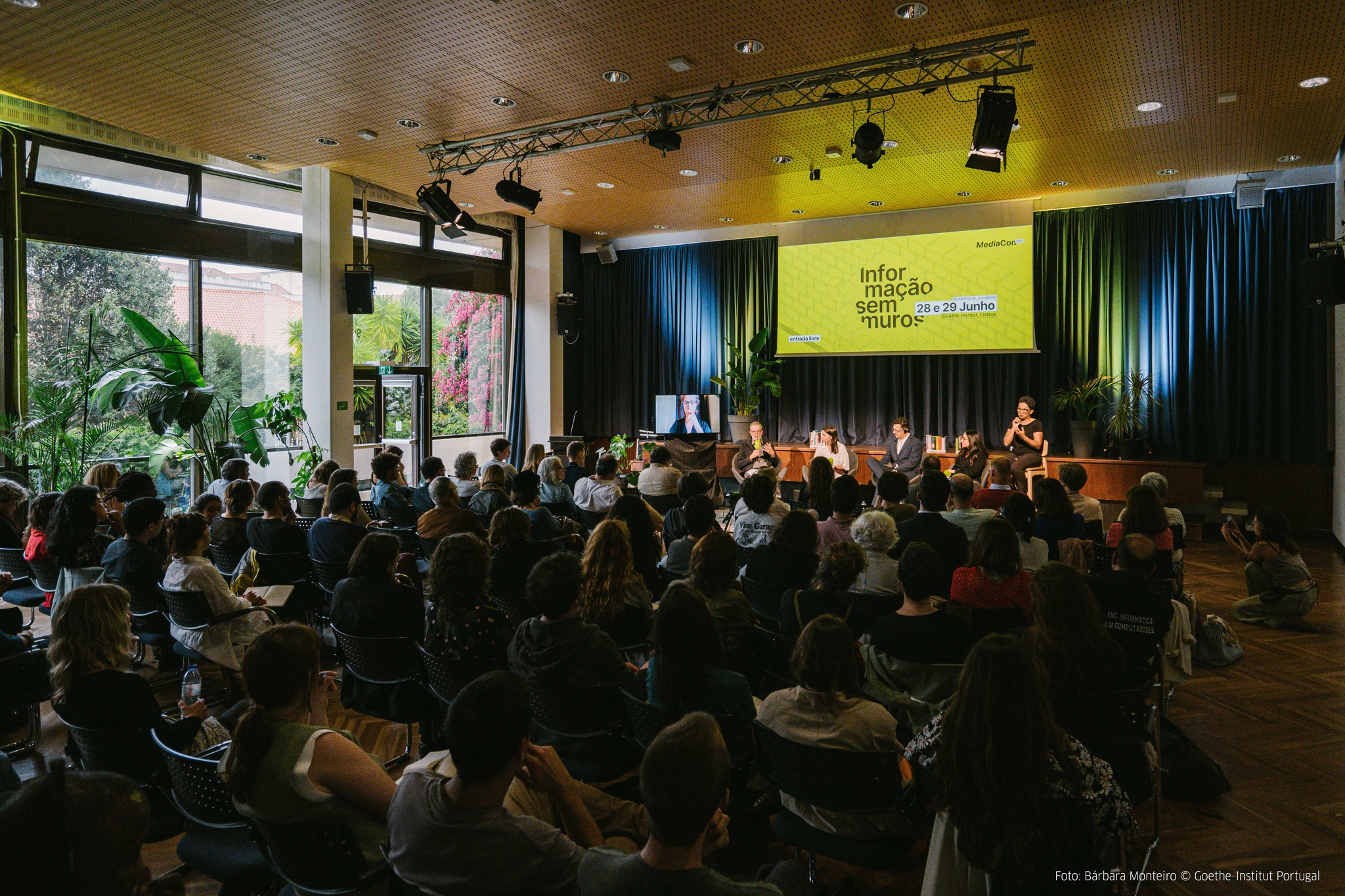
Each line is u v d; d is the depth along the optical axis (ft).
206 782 6.55
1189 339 30.01
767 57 17.49
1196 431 30.07
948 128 22.59
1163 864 8.79
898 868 8.84
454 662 8.90
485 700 4.86
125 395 23.77
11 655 9.58
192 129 22.61
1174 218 30.14
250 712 5.73
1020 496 12.55
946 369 34.45
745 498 14.44
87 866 3.42
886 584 11.19
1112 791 5.26
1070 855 5.08
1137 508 13.25
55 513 12.75
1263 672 15.11
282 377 29.73
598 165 26.40
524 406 39.04
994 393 33.65
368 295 27.99
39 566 14.06
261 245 28.68
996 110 16.85
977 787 4.99
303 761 5.56
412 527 18.35
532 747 5.68
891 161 26.03
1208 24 15.81
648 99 20.30
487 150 24.88
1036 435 29.86
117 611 7.51
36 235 23.25
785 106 20.80
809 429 37.40
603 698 8.13
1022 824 4.90
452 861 4.84
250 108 20.92
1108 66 18.02
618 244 41.11
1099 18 15.56
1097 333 31.58
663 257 40.14
